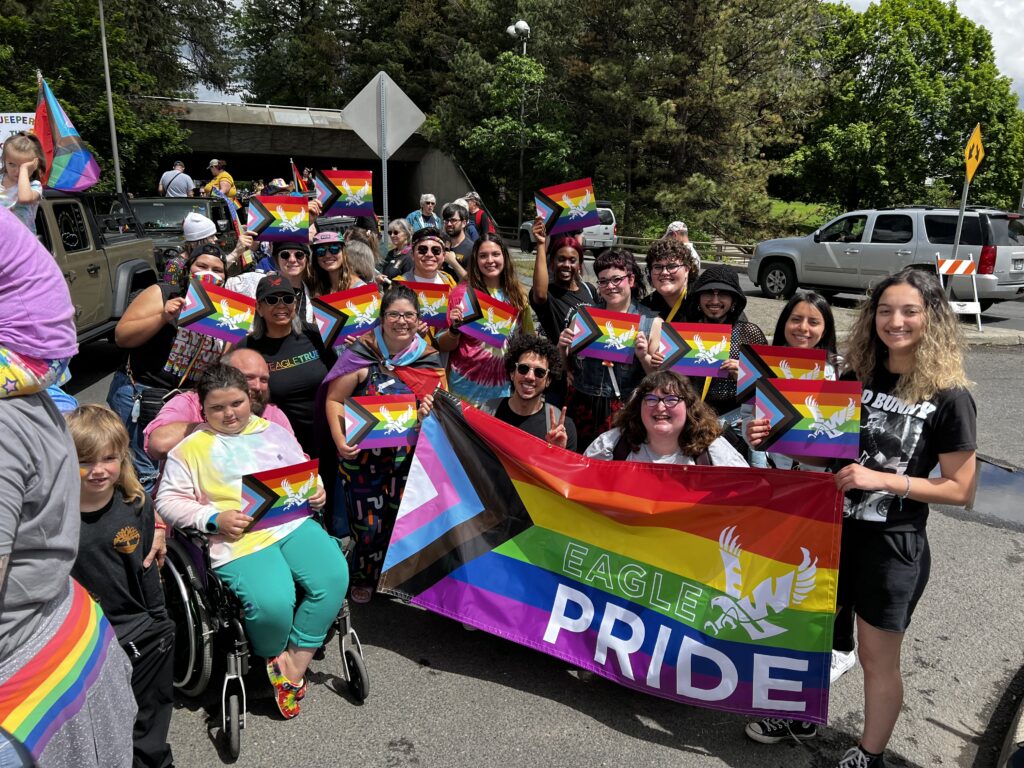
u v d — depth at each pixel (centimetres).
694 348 404
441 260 585
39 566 179
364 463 412
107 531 270
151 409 452
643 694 359
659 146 3228
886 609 282
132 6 3744
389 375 415
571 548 363
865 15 4309
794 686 315
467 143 3400
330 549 341
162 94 3466
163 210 1271
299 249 542
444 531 387
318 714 337
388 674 369
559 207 540
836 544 299
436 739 321
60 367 184
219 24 4916
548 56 3472
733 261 2642
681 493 336
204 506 329
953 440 271
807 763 315
